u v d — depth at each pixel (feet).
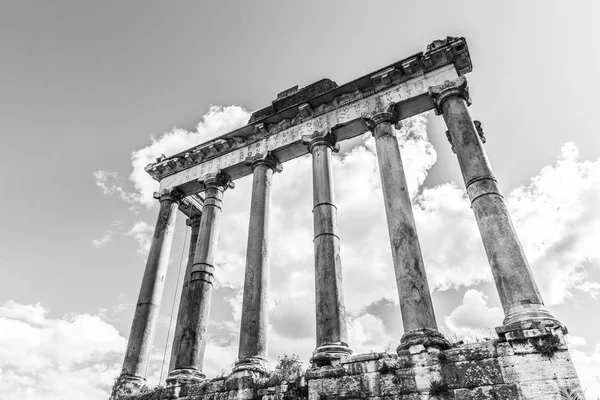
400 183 60.13
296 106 76.23
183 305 79.05
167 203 84.64
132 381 65.05
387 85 71.10
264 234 68.95
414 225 56.70
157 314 73.77
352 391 45.88
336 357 49.78
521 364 40.11
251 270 64.54
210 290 70.79
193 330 65.10
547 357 39.45
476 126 69.72
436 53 67.41
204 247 73.56
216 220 78.07
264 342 59.41
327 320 53.47
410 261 52.54
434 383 42.47
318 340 52.85
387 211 58.49
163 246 79.61
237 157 81.41
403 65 68.95
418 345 45.57
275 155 78.18
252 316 60.39
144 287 74.43
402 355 46.06
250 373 54.85
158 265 77.15
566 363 38.50
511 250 47.06
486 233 49.67
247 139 82.48
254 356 57.26
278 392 50.67
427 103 68.33
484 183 53.16
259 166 76.59
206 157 85.92
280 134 78.23
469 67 69.21
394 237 55.31
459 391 41.27
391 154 63.31
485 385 40.55
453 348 44.88
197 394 56.54
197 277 70.23
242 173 82.64
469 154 56.75
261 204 72.08
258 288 62.80
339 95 74.69
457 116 61.26
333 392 46.75
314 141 71.87
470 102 66.33
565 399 36.88
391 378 44.83
